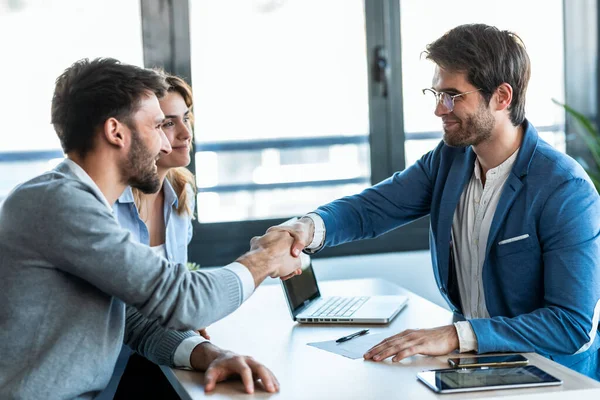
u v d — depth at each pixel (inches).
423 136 146.8
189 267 106.7
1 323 62.1
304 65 141.0
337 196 145.4
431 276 144.9
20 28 128.9
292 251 78.4
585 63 150.4
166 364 72.2
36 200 62.1
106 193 66.8
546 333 71.1
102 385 66.1
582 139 149.9
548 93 150.7
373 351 70.1
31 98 130.5
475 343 69.8
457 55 78.3
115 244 61.9
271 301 97.0
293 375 66.3
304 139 142.7
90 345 63.6
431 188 93.0
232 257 140.2
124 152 65.9
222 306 66.4
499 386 59.7
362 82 143.3
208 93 137.4
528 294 79.2
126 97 64.9
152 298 62.9
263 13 138.3
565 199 75.9
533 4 148.0
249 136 140.3
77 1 130.1
